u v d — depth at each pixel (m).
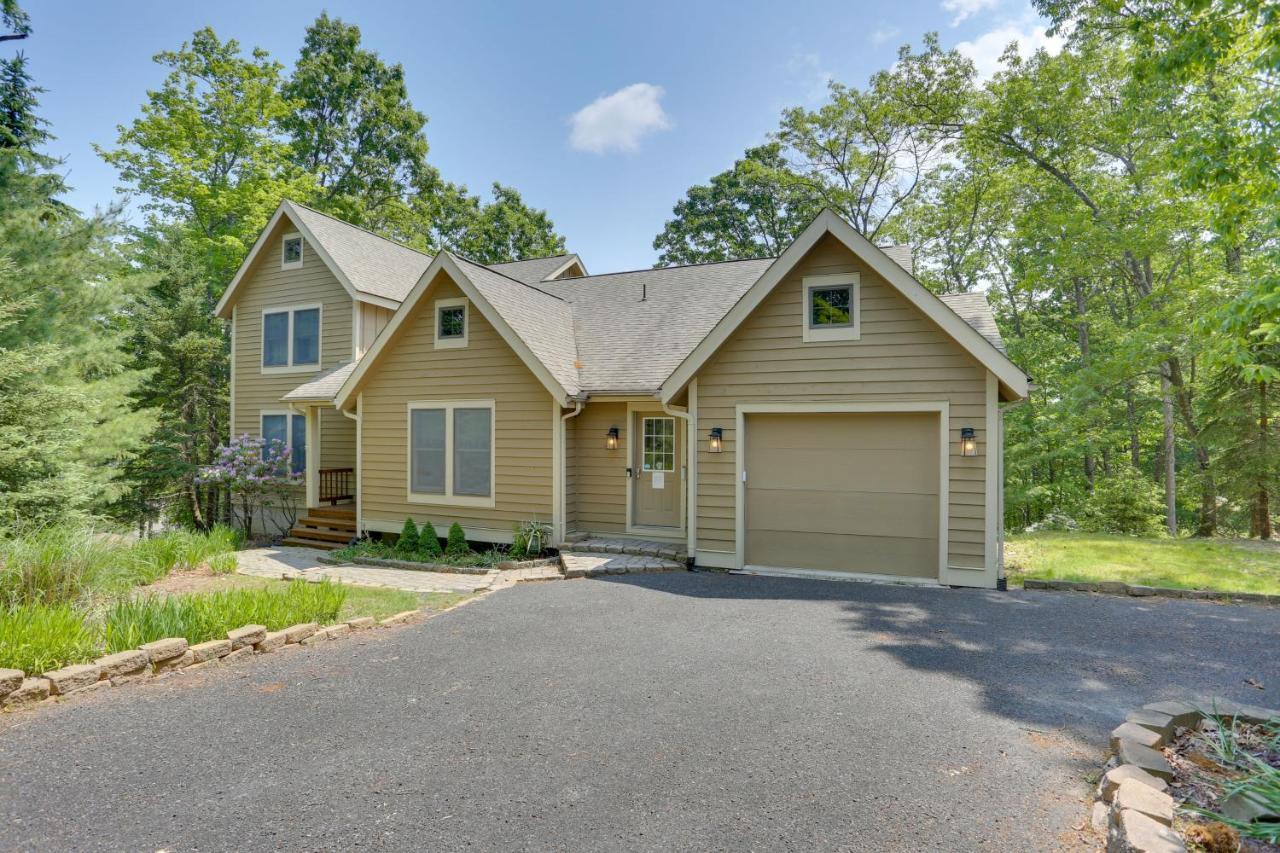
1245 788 2.72
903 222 23.62
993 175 19.09
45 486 8.31
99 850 2.67
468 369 11.01
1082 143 15.52
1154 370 16.48
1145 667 4.98
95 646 4.88
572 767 3.42
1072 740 3.72
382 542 11.59
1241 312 6.82
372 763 3.46
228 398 18.41
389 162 30.31
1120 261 16.91
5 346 8.65
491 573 9.06
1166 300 15.25
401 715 4.11
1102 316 17.06
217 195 21.09
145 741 3.71
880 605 6.99
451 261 10.66
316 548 12.28
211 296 19.83
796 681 4.71
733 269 13.59
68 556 6.30
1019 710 4.17
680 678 4.79
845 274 8.42
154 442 14.99
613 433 10.77
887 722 3.99
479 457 10.95
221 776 3.31
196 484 15.55
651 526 10.76
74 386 9.07
